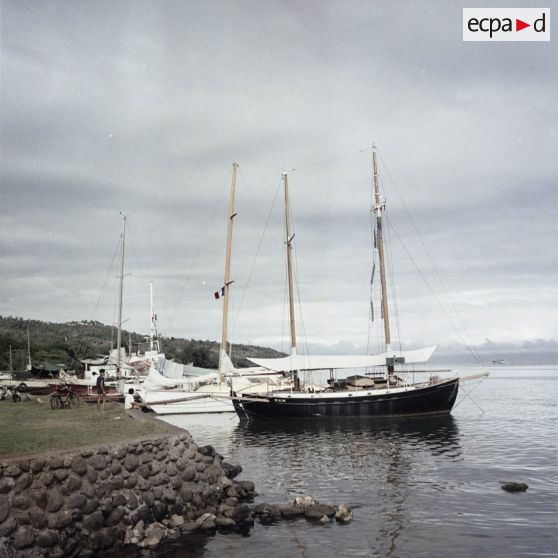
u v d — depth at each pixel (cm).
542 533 1571
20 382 7256
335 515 1748
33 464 1320
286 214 5862
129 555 1388
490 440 3494
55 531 1295
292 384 5800
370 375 5388
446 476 2384
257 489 2178
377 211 5750
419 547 1468
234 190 6431
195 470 1823
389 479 2350
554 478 2305
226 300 6209
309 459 2930
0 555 1169
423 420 4725
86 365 8181
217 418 5341
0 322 16650
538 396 7944
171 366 6725
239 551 1431
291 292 5703
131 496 1529
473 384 11775
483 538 1536
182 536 1541
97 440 1634
